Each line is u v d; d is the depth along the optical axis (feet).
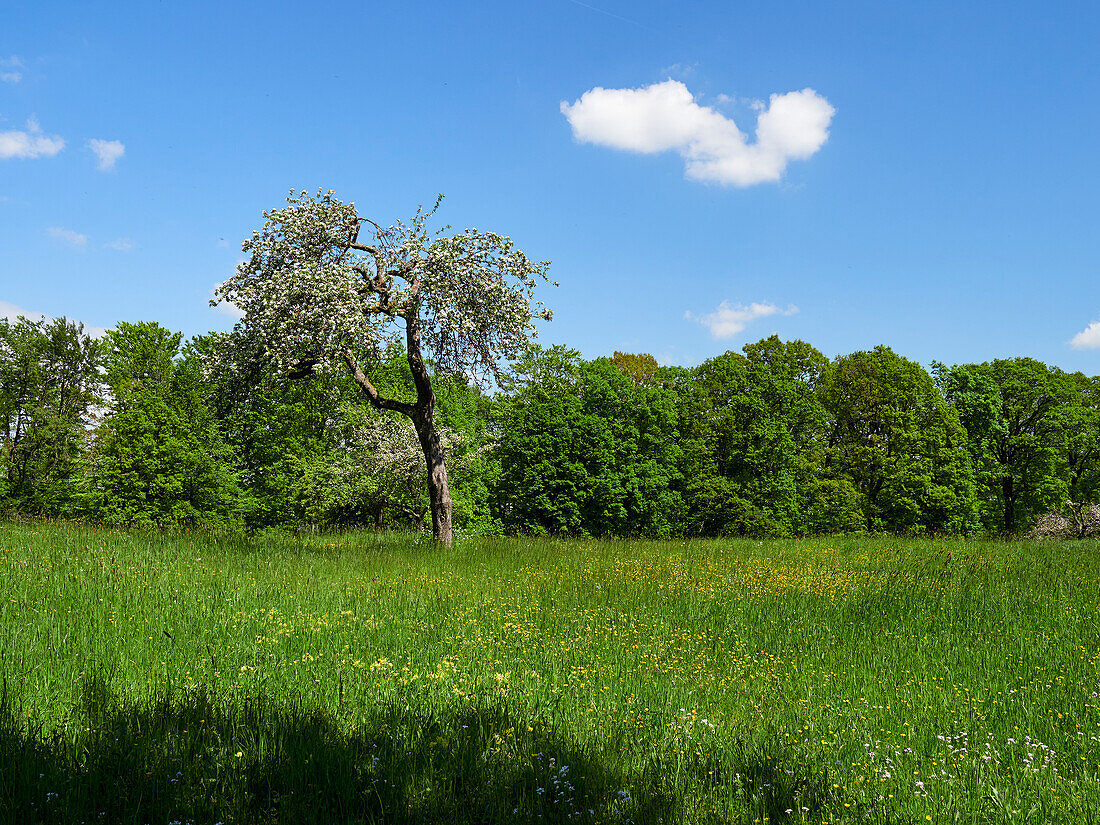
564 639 27.81
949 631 30.89
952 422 121.70
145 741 15.10
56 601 28.27
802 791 15.14
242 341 52.75
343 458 90.38
